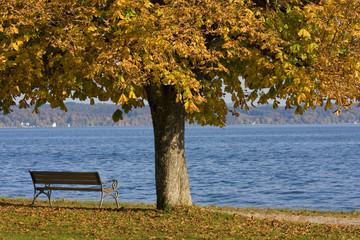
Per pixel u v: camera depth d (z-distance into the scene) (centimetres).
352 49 1090
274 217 1351
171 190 1339
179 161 1355
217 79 1372
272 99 1300
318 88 1088
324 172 4350
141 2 972
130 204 1744
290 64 1061
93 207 1523
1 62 1000
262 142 12225
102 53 962
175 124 1342
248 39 1115
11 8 1013
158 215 1257
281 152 7769
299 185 3338
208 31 1049
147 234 1055
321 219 1327
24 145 11700
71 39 995
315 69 1080
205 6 1031
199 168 4809
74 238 1017
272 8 1138
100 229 1105
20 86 1198
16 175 4053
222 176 3991
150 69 1076
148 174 4106
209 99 1287
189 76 1021
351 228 1148
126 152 7931
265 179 3747
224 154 7294
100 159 6250
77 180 1477
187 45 1038
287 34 1116
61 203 1708
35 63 1048
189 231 1083
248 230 1102
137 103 1395
